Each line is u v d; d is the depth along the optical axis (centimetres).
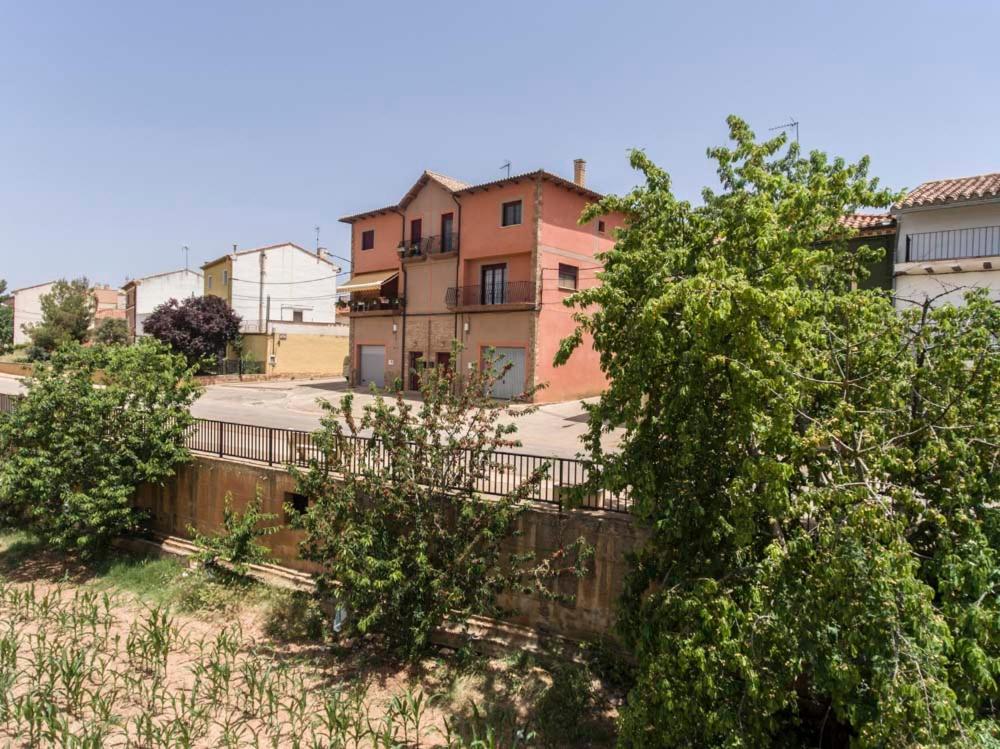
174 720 849
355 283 3175
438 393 1030
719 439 619
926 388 601
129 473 1459
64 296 4775
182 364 1605
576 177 2839
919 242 1520
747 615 541
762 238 573
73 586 1389
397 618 987
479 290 2717
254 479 1380
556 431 1931
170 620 1187
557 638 973
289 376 3791
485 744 762
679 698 546
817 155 835
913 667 439
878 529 462
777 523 591
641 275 646
